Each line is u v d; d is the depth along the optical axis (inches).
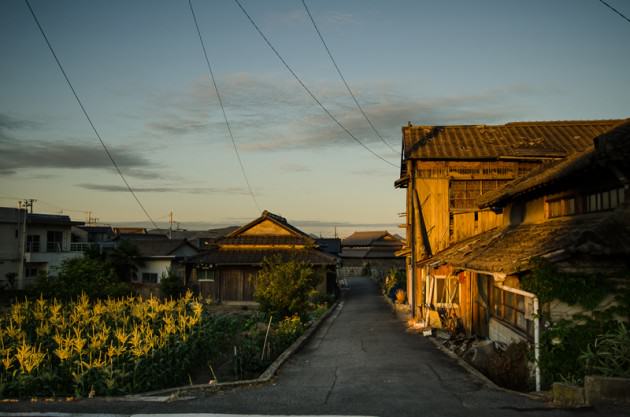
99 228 2235.5
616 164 329.4
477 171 812.6
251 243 1315.2
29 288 1048.2
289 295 820.0
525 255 372.8
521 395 292.8
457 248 646.5
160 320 498.6
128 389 337.4
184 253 1685.5
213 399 279.7
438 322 680.4
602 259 336.8
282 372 386.6
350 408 257.9
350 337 619.2
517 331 415.2
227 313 1073.5
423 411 252.1
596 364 317.1
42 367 339.6
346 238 2938.0
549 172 471.2
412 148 831.7
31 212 1556.3
